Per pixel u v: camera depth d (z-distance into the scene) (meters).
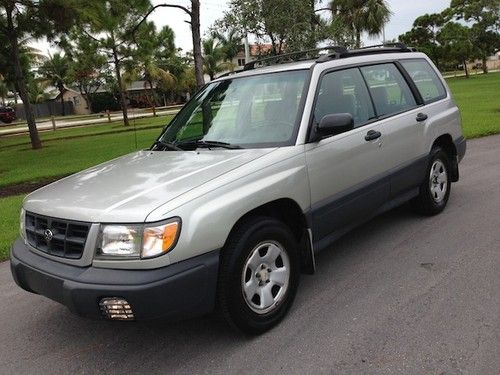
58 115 72.25
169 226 3.11
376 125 4.88
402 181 5.23
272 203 3.83
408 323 3.63
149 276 3.06
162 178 3.62
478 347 3.26
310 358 3.31
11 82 24.33
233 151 4.07
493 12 59.19
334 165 4.28
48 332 4.05
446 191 6.11
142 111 49.22
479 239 5.12
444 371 3.05
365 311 3.86
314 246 4.21
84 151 16.61
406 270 4.54
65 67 68.00
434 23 58.44
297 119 4.15
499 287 4.06
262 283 3.67
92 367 3.49
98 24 16.81
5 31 18.38
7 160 16.25
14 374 3.48
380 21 31.22
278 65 4.91
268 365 3.28
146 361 3.49
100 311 3.13
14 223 7.45
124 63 30.59
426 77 6.11
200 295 3.24
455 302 3.87
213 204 3.32
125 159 4.52
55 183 4.20
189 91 60.03
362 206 4.66
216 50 53.88
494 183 7.35
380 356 3.26
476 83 39.97
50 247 3.44
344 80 4.77
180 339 3.72
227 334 3.72
